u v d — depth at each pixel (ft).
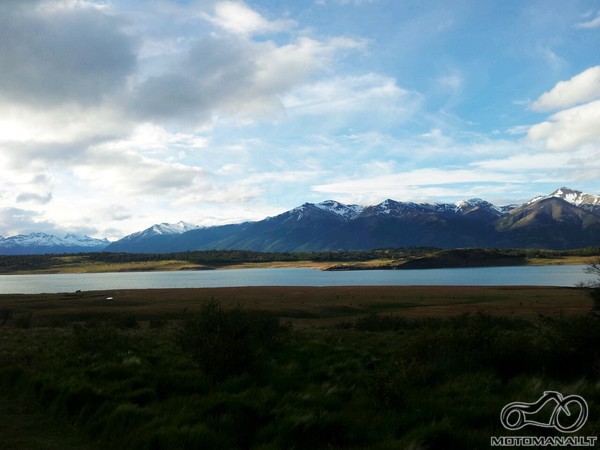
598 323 37.11
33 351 64.13
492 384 32.63
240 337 41.24
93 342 60.85
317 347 61.26
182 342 42.32
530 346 39.14
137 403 32.07
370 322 132.87
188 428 24.72
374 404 29.09
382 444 22.67
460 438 23.12
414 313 180.14
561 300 227.40
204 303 43.73
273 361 46.60
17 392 40.55
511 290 297.33
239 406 28.63
